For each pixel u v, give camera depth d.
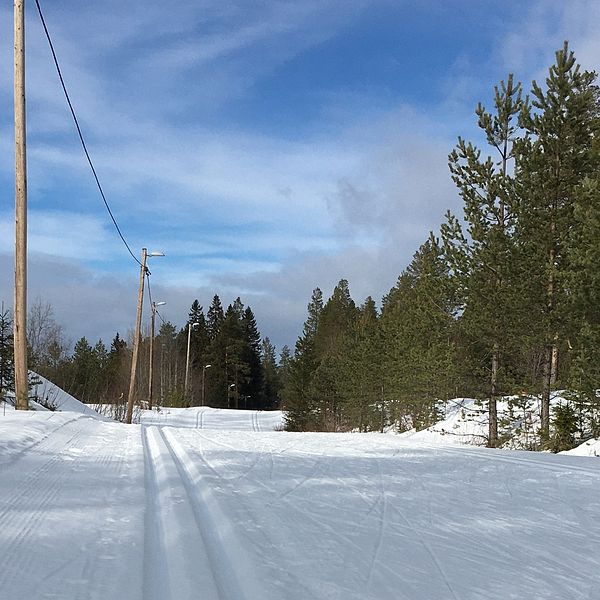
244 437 12.10
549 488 6.21
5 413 11.72
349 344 40.69
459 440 21.27
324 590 2.96
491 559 3.67
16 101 13.04
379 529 4.29
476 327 16.72
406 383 26.84
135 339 28.39
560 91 15.80
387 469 7.39
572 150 15.94
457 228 17.06
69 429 10.74
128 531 3.88
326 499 5.31
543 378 16.62
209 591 2.79
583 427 15.83
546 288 15.59
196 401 68.81
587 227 13.24
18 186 13.08
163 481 5.83
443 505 5.24
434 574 3.33
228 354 72.94
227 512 4.52
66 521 4.09
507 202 16.33
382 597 2.92
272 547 3.67
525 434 17.42
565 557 3.77
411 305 28.44
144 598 2.74
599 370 13.28
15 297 13.09
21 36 13.05
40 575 3.02
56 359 49.06
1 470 5.84
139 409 37.31
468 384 18.67
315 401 44.44
